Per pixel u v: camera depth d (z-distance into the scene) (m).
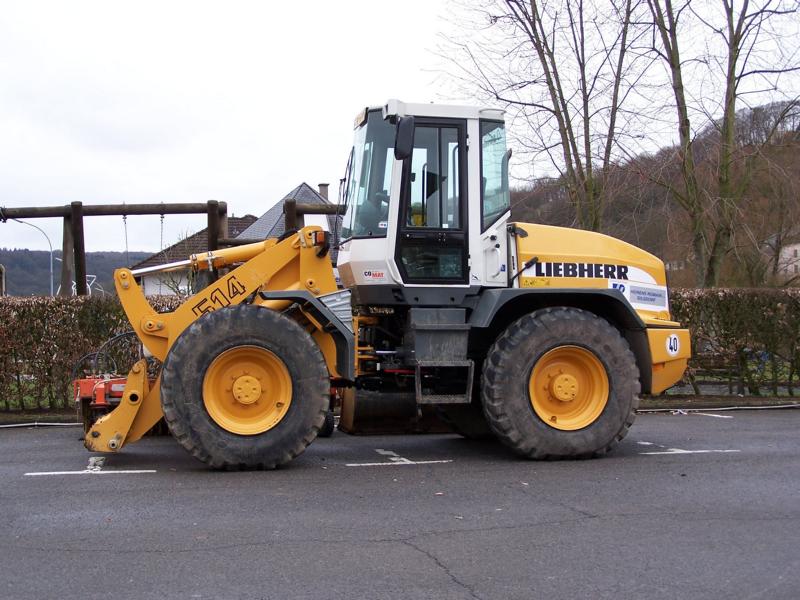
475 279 7.61
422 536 4.95
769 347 12.48
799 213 17.25
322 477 6.66
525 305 7.88
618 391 7.50
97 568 4.36
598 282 8.02
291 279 7.38
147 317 7.12
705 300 12.48
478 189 7.66
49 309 10.72
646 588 4.09
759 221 16.47
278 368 6.90
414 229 7.54
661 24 14.84
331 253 8.58
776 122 15.56
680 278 16.52
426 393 7.68
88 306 10.75
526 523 5.25
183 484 6.34
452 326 7.47
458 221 7.64
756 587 4.11
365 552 4.64
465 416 8.45
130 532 5.00
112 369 10.63
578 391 7.53
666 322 8.20
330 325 7.23
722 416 11.16
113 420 6.88
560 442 7.36
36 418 10.30
